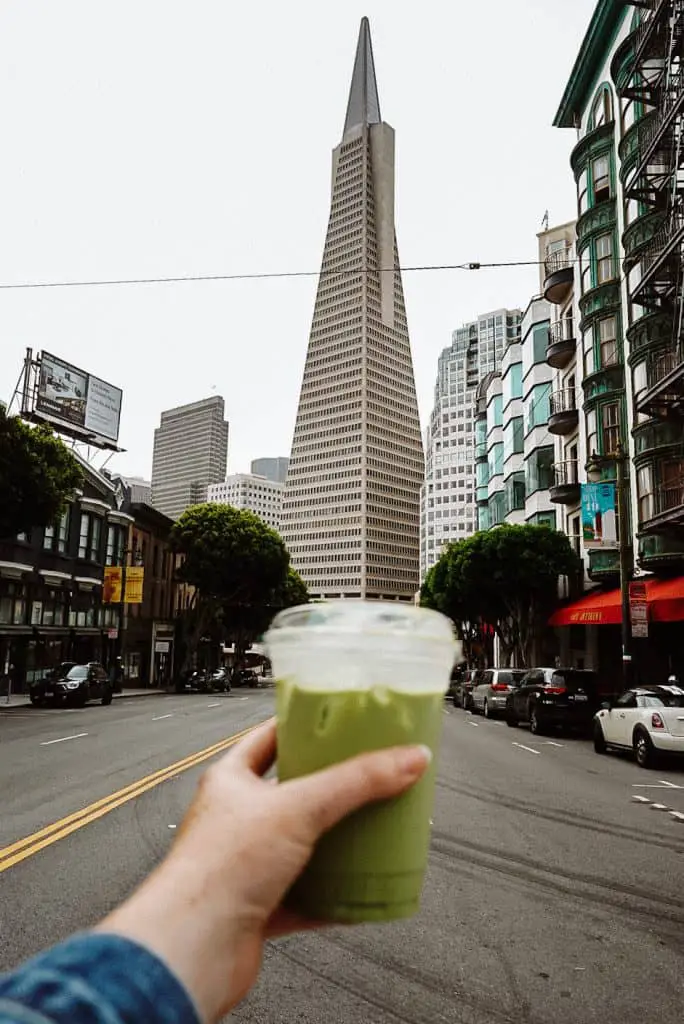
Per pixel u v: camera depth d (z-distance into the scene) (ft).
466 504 536.01
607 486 76.95
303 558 623.36
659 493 72.08
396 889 2.93
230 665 292.40
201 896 2.51
